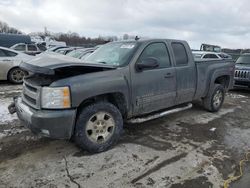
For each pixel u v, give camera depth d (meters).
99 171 3.34
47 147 3.99
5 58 9.63
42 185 3.02
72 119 3.42
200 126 5.17
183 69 4.95
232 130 5.01
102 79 3.68
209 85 5.79
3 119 5.20
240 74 9.03
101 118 3.77
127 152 3.88
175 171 3.38
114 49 4.58
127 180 3.15
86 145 3.69
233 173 3.38
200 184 3.11
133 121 4.35
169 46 4.79
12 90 8.49
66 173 3.27
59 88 3.33
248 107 7.00
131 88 4.05
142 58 4.25
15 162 3.52
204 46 23.61
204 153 3.93
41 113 3.34
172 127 5.05
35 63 3.55
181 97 5.03
